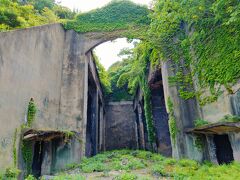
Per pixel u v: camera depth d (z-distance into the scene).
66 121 13.19
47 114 11.77
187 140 12.48
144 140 23.03
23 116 9.50
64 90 13.80
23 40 9.80
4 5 12.30
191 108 12.96
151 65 17.34
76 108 13.45
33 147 10.92
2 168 7.90
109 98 30.30
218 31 10.91
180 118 12.97
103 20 15.34
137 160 12.70
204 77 11.92
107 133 28.84
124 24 15.16
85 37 15.01
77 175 9.49
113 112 29.80
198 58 12.37
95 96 20.91
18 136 9.05
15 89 9.01
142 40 15.21
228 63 10.20
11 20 11.20
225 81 10.34
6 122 8.30
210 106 11.55
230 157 11.48
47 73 12.10
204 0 10.40
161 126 19.89
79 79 14.05
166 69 14.07
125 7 15.59
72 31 15.09
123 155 14.52
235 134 10.12
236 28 9.84
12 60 8.91
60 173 11.13
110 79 30.77
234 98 9.85
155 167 10.52
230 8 8.73
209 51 11.50
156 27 13.77
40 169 11.67
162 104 20.38
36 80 10.81
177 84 13.57
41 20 16.20
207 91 11.78
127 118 29.41
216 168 9.29
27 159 9.77
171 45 14.24
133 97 28.67
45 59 11.94
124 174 9.26
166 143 19.41
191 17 11.35
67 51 14.66
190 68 13.43
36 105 10.61
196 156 12.05
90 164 11.89
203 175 8.74
